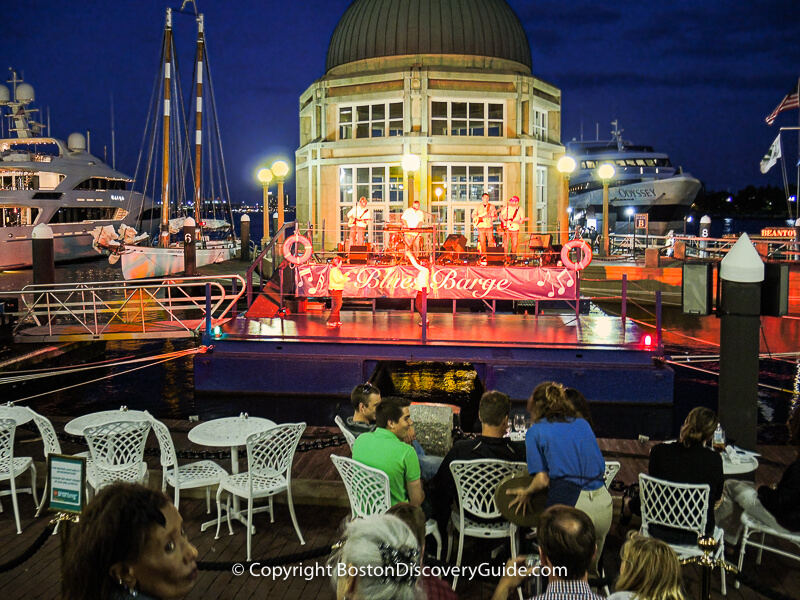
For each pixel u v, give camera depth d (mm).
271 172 21875
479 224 19125
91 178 46531
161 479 7570
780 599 4344
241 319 15352
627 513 6414
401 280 14828
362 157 22625
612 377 11961
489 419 5527
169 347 18859
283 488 6316
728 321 7340
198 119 43531
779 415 12797
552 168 24609
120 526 2156
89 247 46656
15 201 42562
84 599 2154
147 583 2225
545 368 12078
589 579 4656
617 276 23828
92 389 14641
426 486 6168
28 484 7750
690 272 7387
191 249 30844
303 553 5125
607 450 8516
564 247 14594
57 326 17594
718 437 6773
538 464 4758
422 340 12555
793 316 21031
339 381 12469
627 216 53594
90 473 6535
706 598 4188
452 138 22234
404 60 23234
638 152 55469
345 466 5500
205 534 6562
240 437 6586
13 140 45250
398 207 22547
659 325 12078
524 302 19906
